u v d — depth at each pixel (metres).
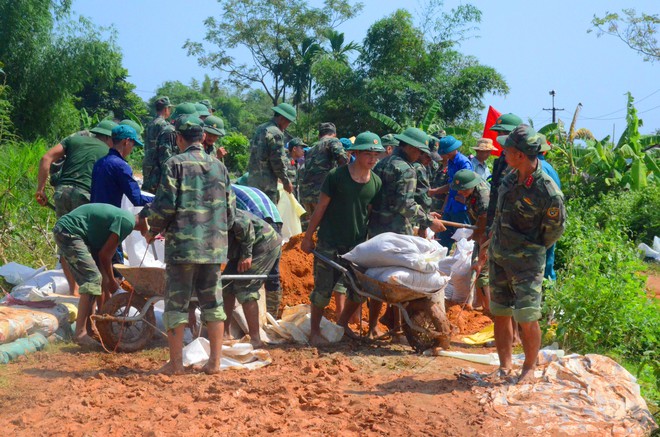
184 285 6.35
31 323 7.05
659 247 15.49
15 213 11.95
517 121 8.10
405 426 5.19
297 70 54.31
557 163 19.31
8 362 6.61
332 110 40.03
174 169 6.34
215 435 4.88
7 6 31.67
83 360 6.78
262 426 5.08
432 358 7.12
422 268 6.99
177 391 5.79
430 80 40.41
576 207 16.44
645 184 18.05
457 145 11.46
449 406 5.66
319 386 5.99
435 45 41.03
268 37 53.56
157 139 11.54
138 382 6.02
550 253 8.02
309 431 5.02
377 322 8.16
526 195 5.86
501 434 5.15
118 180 8.08
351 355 7.12
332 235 7.50
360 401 5.66
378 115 29.17
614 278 7.86
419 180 8.78
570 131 19.75
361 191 7.45
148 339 7.30
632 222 16.69
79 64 33.44
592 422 5.40
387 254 7.02
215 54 54.59
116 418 5.16
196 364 6.53
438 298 7.27
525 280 5.98
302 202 10.88
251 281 7.29
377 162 7.92
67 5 33.38
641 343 7.87
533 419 5.41
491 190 7.45
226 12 53.50
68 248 7.23
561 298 7.60
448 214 10.95
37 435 4.84
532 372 6.17
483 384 6.14
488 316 8.75
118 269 6.91
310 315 7.89
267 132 10.92
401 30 39.84
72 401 5.48
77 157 8.85
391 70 40.56
